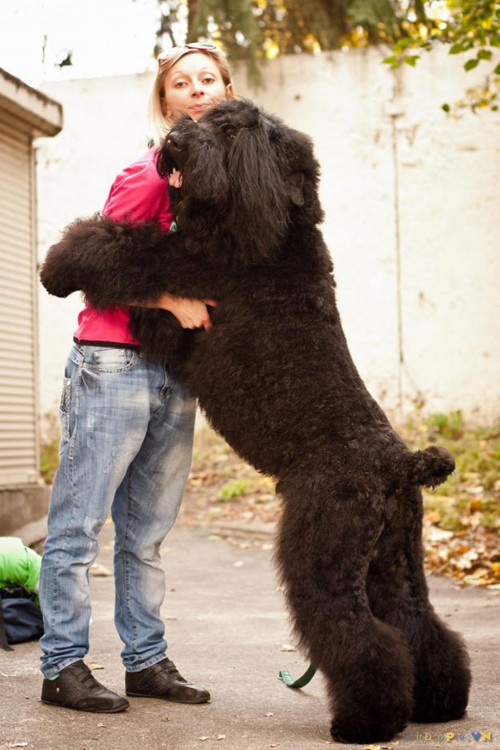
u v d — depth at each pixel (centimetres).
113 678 394
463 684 324
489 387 1069
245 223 310
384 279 1105
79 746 295
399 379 1098
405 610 319
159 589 364
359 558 300
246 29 1116
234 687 382
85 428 341
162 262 320
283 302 318
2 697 355
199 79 368
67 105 1197
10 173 774
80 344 346
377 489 306
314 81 1129
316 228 333
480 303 1075
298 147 325
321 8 1218
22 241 791
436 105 1091
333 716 302
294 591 302
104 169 1191
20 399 779
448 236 1086
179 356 340
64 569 340
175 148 315
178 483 366
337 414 311
